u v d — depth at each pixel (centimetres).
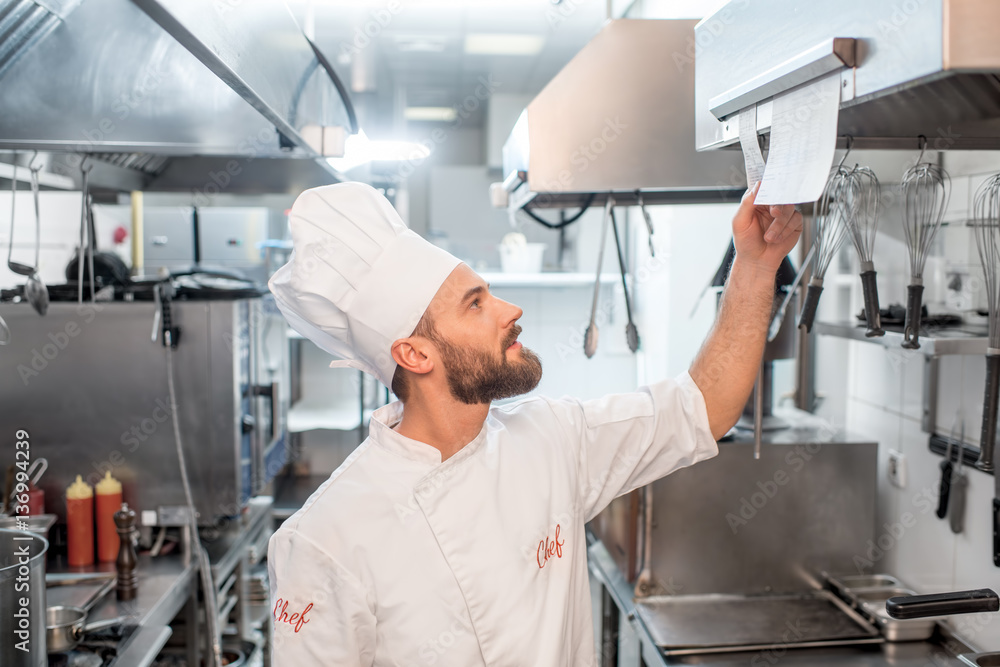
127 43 91
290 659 88
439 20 279
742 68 81
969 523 144
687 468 165
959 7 51
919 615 98
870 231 170
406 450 94
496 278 309
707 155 137
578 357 335
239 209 289
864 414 183
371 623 89
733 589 168
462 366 90
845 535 170
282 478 321
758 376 113
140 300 180
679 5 211
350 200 93
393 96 392
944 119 78
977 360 141
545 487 99
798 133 69
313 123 122
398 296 90
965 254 138
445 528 91
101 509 166
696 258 261
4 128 121
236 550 191
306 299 93
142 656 131
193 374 175
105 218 296
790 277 162
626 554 170
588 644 104
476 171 373
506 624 91
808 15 67
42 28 84
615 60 136
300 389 346
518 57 330
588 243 331
